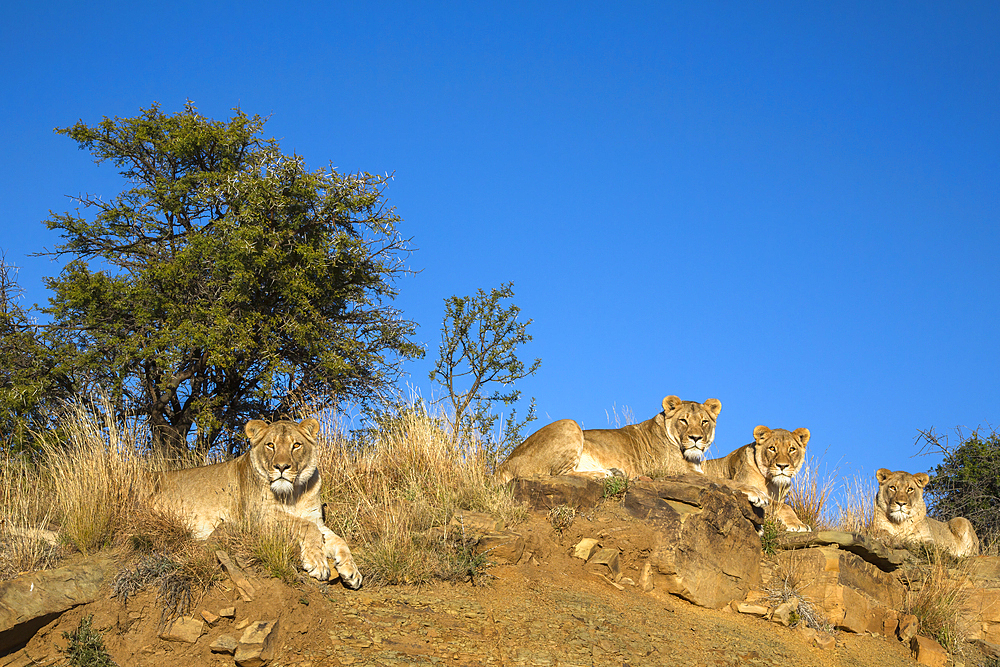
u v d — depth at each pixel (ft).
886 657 32.78
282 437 28.22
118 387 53.36
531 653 25.18
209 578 24.80
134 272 61.05
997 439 55.72
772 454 38.93
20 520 27.04
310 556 26.37
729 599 33.22
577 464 38.68
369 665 23.17
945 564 39.17
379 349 63.57
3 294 55.52
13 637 22.15
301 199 61.57
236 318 57.31
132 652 23.15
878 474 42.57
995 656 34.94
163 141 64.64
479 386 56.29
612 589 31.09
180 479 29.68
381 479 35.96
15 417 48.19
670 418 40.63
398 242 64.39
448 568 28.40
